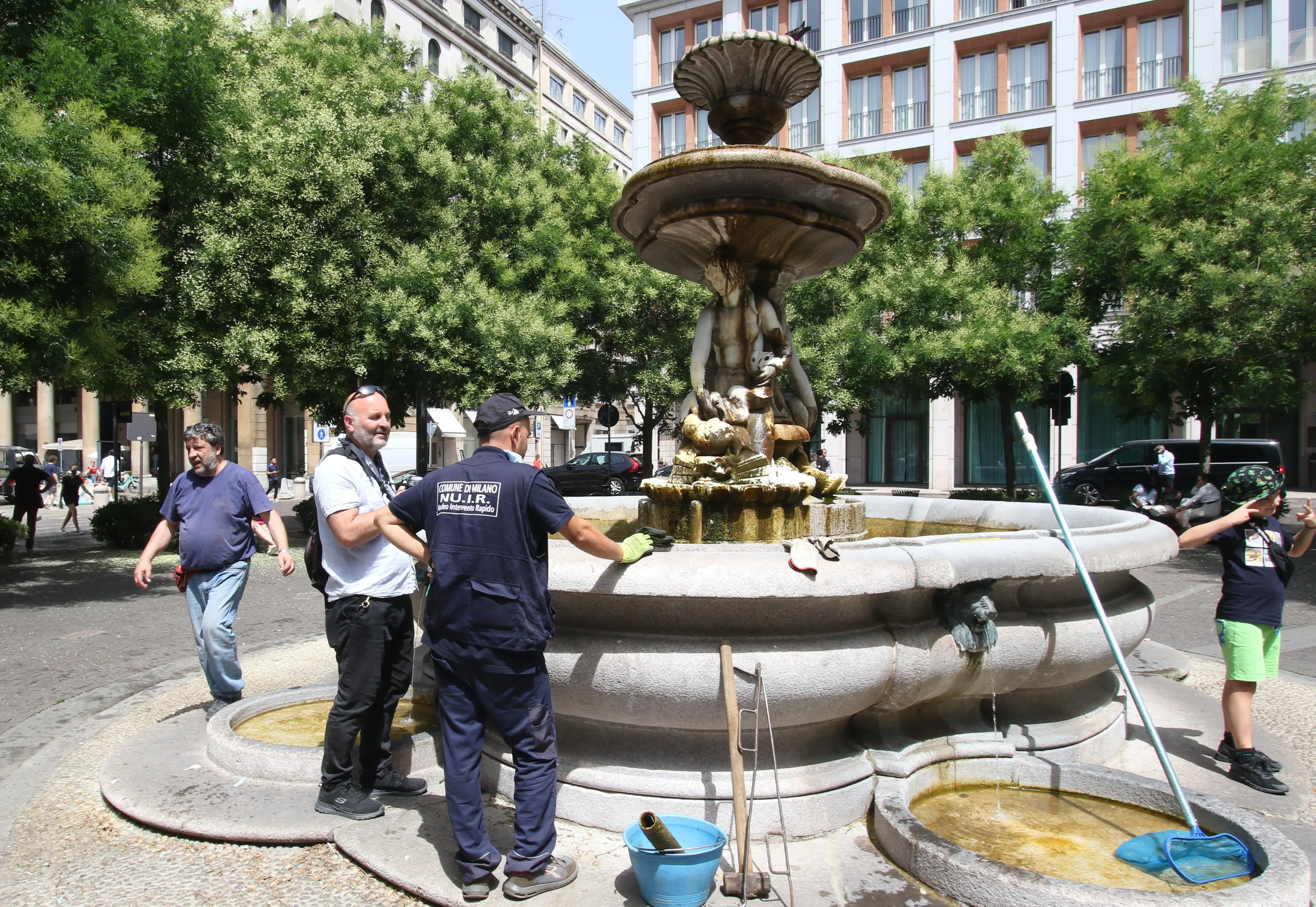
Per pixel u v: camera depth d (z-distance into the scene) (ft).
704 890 8.45
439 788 11.78
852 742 11.37
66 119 30.32
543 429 126.93
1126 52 81.30
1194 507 39.52
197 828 10.54
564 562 10.08
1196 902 7.63
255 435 104.88
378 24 58.65
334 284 41.55
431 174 46.62
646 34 101.45
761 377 14.66
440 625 8.89
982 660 11.10
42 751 14.49
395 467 111.04
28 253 29.30
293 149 41.65
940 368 54.75
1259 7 77.30
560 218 58.03
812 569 9.51
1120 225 51.06
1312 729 15.30
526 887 8.79
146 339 39.34
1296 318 42.24
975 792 11.21
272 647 22.71
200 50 40.93
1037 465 10.74
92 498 84.84
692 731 10.50
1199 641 23.61
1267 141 48.62
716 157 12.34
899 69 91.71
